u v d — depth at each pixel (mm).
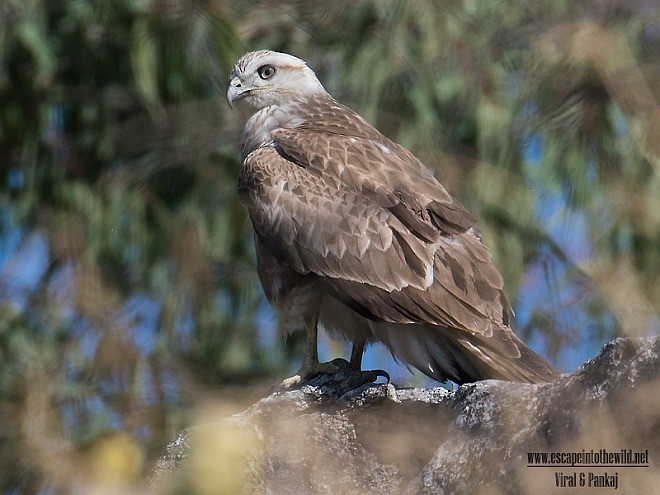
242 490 7594
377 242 9000
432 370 8844
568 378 6570
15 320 15797
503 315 8719
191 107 16125
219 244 15961
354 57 15508
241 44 15812
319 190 9422
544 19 15758
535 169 15500
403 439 7508
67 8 15992
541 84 15539
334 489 7633
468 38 15594
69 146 16750
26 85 16609
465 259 8742
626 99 15344
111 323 15289
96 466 11172
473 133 15547
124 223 16109
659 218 15219
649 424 6215
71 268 15758
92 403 15023
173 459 7570
